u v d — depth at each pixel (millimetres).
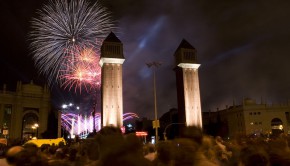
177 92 147625
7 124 133500
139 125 182500
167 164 8695
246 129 169625
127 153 5324
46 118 142375
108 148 5402
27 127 138125
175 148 8641
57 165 9141
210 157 11945
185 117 137375
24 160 8734
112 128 9109
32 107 140750
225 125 182875
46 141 43969
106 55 130000
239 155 11656
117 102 128000
